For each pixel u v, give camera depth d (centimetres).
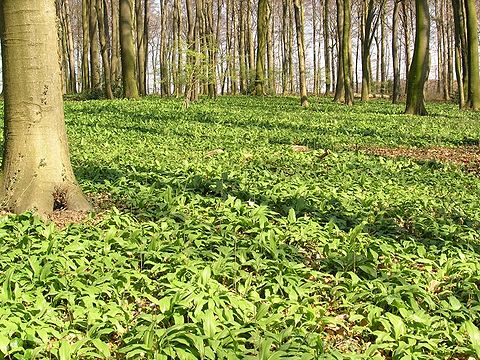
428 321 303
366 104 2306
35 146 490
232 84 3394
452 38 3612
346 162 821
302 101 1977
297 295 333
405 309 314
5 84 489
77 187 512
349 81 2231
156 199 529
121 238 405
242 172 696
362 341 302
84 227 438
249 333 282
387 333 291
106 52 2173
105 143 946
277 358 250
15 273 337
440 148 1030
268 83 3195
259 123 1356
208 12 2638
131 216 476
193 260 374
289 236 439
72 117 1364
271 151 915
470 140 1114
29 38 479
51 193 492
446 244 441
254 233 441
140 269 372
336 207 541
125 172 678
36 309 296
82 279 338
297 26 1931
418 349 279
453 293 354
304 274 372
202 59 1828
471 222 532
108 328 283
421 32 1677
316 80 3578
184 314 298
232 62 3206
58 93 500
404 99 3002
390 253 419
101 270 351
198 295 298
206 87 3200
